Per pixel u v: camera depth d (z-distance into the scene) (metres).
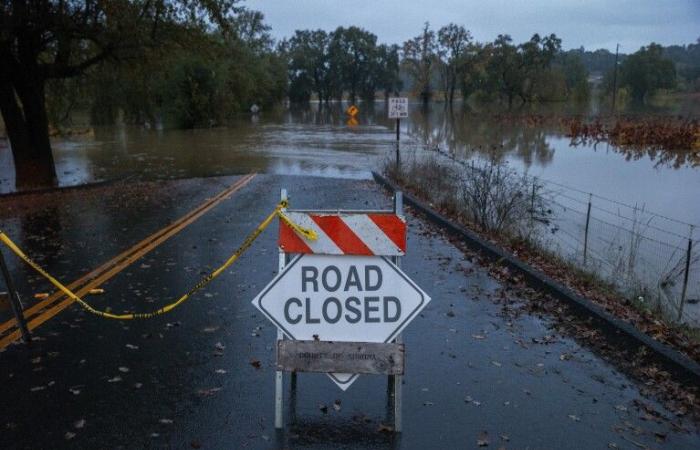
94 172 22.92
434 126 50.34
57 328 6.14
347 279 4.16
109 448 4.07
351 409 4.55
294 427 4.30
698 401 4.66
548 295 7.02
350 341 4.15
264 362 5.36
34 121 18.02
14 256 9.06
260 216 12.14
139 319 6.41
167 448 4.07
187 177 20.39
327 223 4.11
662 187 17.61
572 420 4.42
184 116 49.31
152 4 18.17
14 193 15.23
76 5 17.20
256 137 40.09
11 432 4.25
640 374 5.15
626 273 8.41
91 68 21.72
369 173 21.11
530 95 107.75
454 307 6.77
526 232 10.25
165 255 9.02
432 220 11.33
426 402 4.67
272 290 4.16
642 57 117.75
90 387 4.90
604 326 5.93
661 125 35.22
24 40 17.14
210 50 20.00
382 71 136.62
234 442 4.13
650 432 4.27
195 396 4.76
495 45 108.81
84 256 9.00
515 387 4.93
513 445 4.11
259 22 90.94
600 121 46.94
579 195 15.97
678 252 9.88
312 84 137.25
